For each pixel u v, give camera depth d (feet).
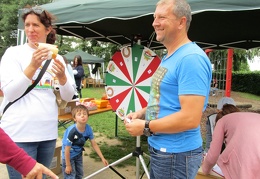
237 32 16.57
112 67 10.12
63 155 10.12
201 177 8.77
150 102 5.99
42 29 6.58
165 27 5.54
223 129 8.18
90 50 79.30
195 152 5.61
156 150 5.82
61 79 6.55
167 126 5.19
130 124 5.76
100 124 23.30
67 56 51.62
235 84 68.95
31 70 5.83
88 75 72.64
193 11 7.36
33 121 6.26
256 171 6.78
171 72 5.40
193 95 4.98
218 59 28.19
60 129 20.16
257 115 7.98
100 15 8.84
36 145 6.45
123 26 14.42
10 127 6.21
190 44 5.50
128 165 13.89
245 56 64.75
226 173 7.61
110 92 10.18
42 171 3.94
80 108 10.34
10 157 3.81
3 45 81.41
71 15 9.38
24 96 6.27
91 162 14.24
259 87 64.95
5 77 6.15
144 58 9.38
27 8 6.73
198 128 5.76
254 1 6.77
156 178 5.99
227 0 7.03
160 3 5.65
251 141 7.09
